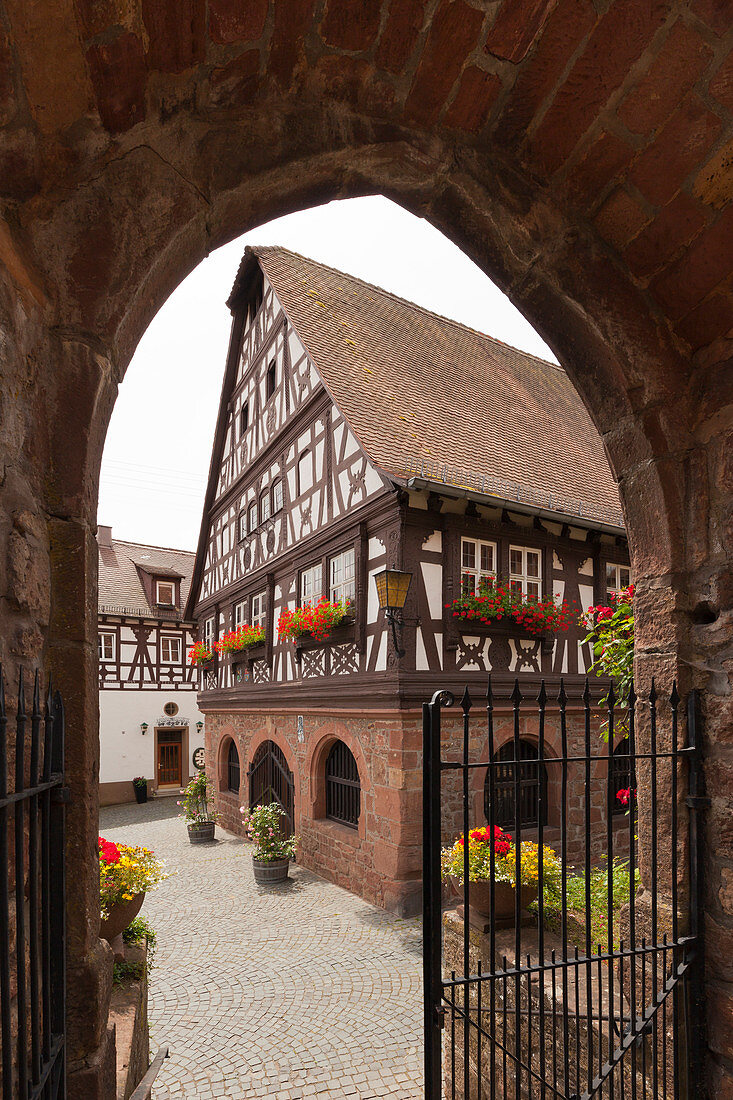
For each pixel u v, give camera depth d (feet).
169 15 4.16
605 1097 8.09
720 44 5.07
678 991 6.55
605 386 7.38
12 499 3.99
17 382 4.09
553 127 5.94
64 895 4.35
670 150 5.85
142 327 5.35
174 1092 13.07
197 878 29.17
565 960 6.18
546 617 26.86
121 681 63.26
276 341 36.94
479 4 4.81
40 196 4.51
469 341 45.98
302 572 32.63
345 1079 13.41
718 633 6.61
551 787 27.50
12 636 3.98
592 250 6.71
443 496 25.11
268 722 35.55
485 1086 11.35
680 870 6.68
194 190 5.09
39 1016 4.28
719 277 6.51
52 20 3.78
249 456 40.81
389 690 24.09
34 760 3.83
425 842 6.09
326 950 20.18
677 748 6.74
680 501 7.06
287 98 5.24
